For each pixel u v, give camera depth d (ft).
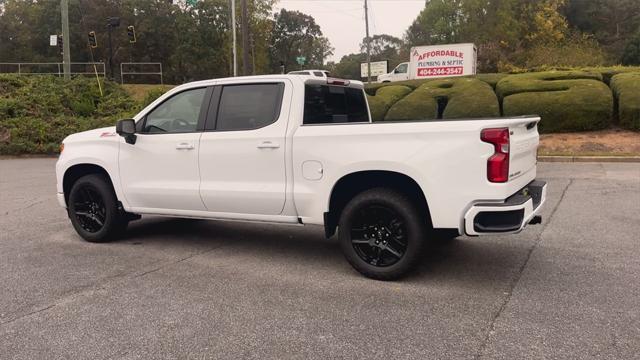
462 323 12.82
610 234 21.22
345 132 16.05
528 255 18.57
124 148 20.31
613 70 67.62
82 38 189.67
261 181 17.56
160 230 23.70
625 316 13.00
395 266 15.79
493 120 14.71
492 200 14.37
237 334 12.43
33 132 67.36
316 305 14.19
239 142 17.81
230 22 140.67
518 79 65.87
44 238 22.30
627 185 33.45
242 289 15.56
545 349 11.36
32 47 192.65
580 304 13.84
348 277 16.60
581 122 56.85
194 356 11.37
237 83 18.40
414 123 15.25
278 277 16.69
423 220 15.65
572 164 46.98
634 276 15.99
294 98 17.34
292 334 12.39
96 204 21.43
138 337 12.34
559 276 16.17
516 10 164.86
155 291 15.44
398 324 12.84
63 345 11.98
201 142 18.54
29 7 191.42
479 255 18.71
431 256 18.70
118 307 14.20
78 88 87.10
